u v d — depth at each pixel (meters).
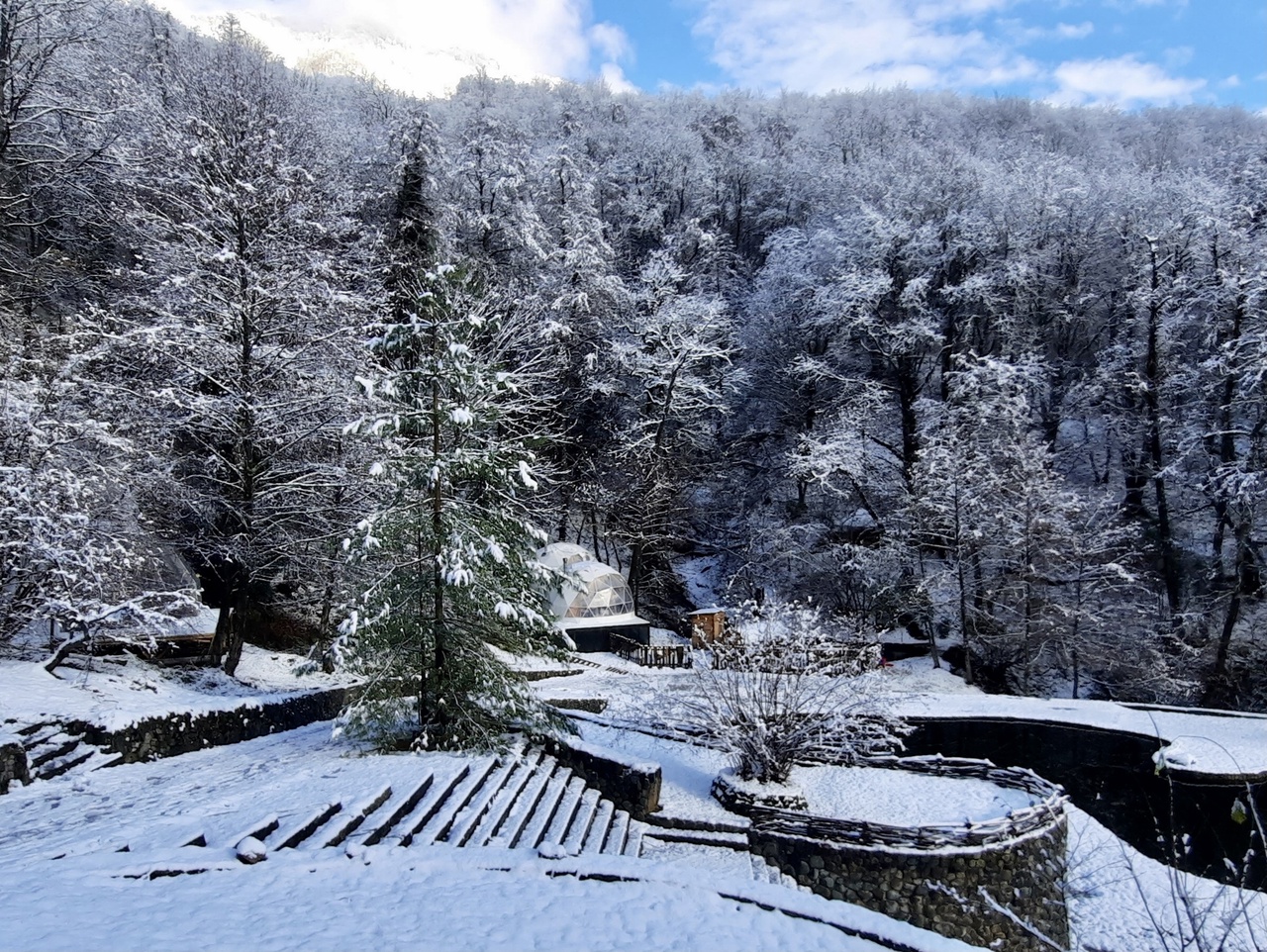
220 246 19.09
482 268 31.88
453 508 13.31
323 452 20.34
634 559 33.72
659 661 26.70
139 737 12.74
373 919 6.33
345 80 68.31
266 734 15.67
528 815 11.30
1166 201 35.19
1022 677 28.44
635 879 8.00
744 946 6.44
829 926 7.28
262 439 18.42
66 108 20.59
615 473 35.81
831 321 35.09
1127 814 17.92
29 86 19.94
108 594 16.38
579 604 28.62
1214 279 29.17
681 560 38.94
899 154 48.34
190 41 35.66
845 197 44.84
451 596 13.18
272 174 20.06
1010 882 12.34
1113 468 34.78
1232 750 17.77
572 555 30.14
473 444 14.23
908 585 29.58
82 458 16.03
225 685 18.31
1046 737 19.47
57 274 21.92
